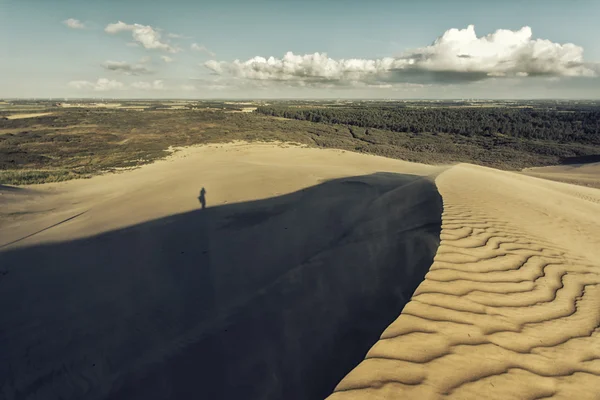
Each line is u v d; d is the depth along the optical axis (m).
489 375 2.45
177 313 4.73
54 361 3.97
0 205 13.01
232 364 3.20
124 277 6.32
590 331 3.20
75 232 9.70
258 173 18.72
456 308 3.34
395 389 2.24
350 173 19.36
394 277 4.26
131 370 3.56
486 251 5.03
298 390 2.55
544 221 7.54
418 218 7.38
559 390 2.38
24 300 5.63
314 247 6.79
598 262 5.20
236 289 5.26
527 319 3.30
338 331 3.23
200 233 8.91
